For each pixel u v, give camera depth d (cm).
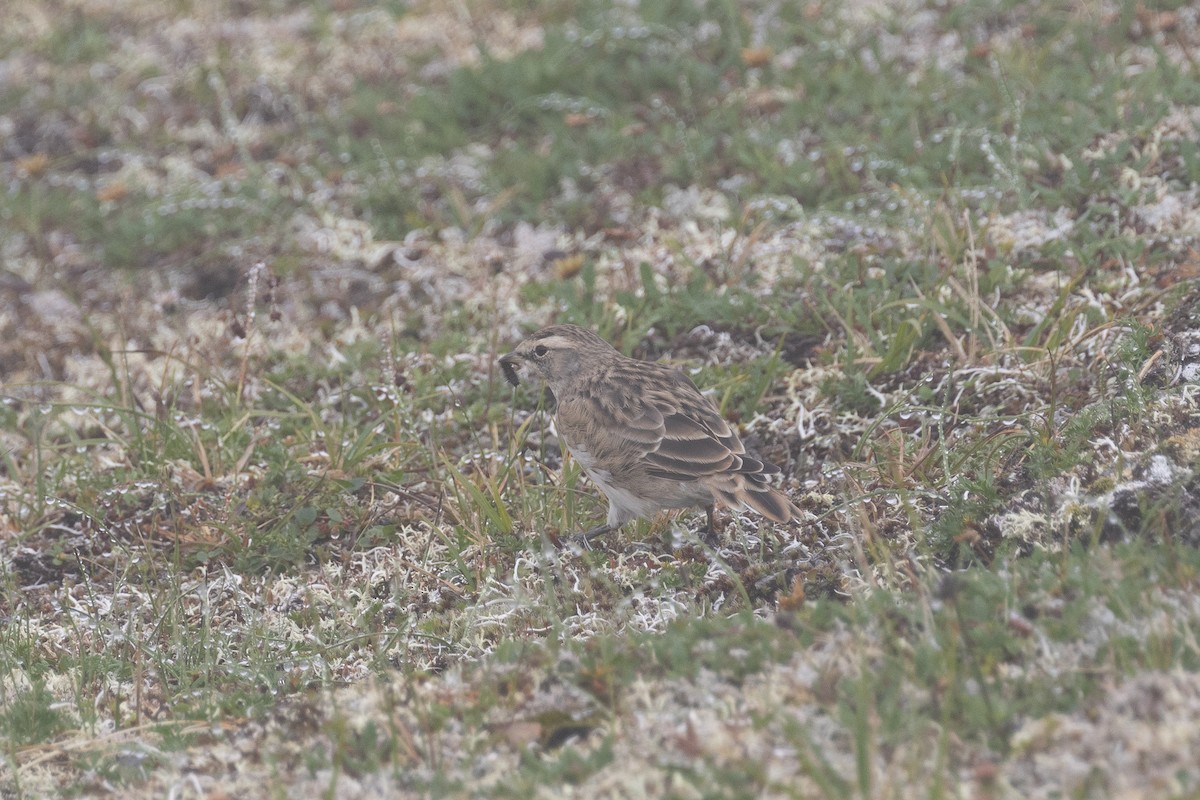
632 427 1060
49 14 2338
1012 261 1356
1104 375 1123
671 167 1634
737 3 1964
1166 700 707
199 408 1372
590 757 738
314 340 1488
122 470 1283
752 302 1366
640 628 966
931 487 1059
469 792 734
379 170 1762
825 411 1223
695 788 704
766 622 851
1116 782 664
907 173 1498
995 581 833
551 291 1477
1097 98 1558
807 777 702
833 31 1861
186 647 1023
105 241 1756
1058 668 755
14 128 2045
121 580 1131
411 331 1485
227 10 2314
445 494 1194
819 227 1472
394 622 1044
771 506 1002
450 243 1620
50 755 853
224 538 1177
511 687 829
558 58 1872
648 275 1409
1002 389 1176
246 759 823
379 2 2231
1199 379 1062
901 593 870
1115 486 958
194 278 1656
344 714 843
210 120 1998
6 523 1237
